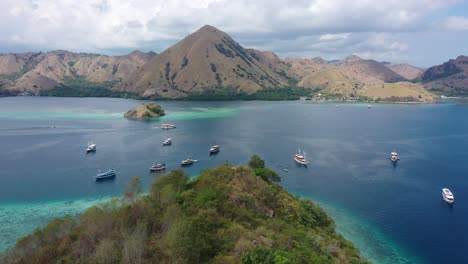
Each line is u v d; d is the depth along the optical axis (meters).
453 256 77.81
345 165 145.12
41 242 60.00
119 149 169.38
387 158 156.62
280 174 132.50
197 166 143.00
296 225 73.88
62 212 97.06
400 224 91.94
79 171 133.62
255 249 51.06
